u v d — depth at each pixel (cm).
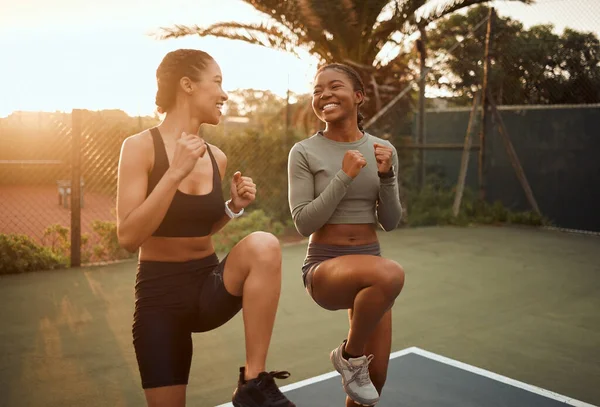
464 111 1276
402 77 1127
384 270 210
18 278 632
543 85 1279
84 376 361
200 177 202
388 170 234
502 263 741
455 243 886
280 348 420
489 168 1226
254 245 185
